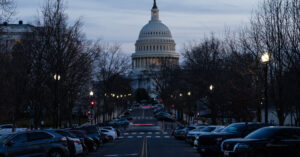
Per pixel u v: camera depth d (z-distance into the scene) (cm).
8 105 4506
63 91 4759
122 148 3772
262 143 2008
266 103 2911
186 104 8725
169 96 11825
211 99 6016
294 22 2809
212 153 2564
